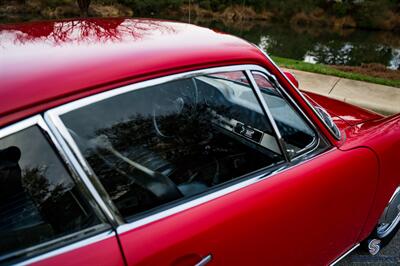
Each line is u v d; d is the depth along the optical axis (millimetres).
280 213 1362
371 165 1732
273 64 1438
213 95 1436
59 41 1212
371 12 36375
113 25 1435
